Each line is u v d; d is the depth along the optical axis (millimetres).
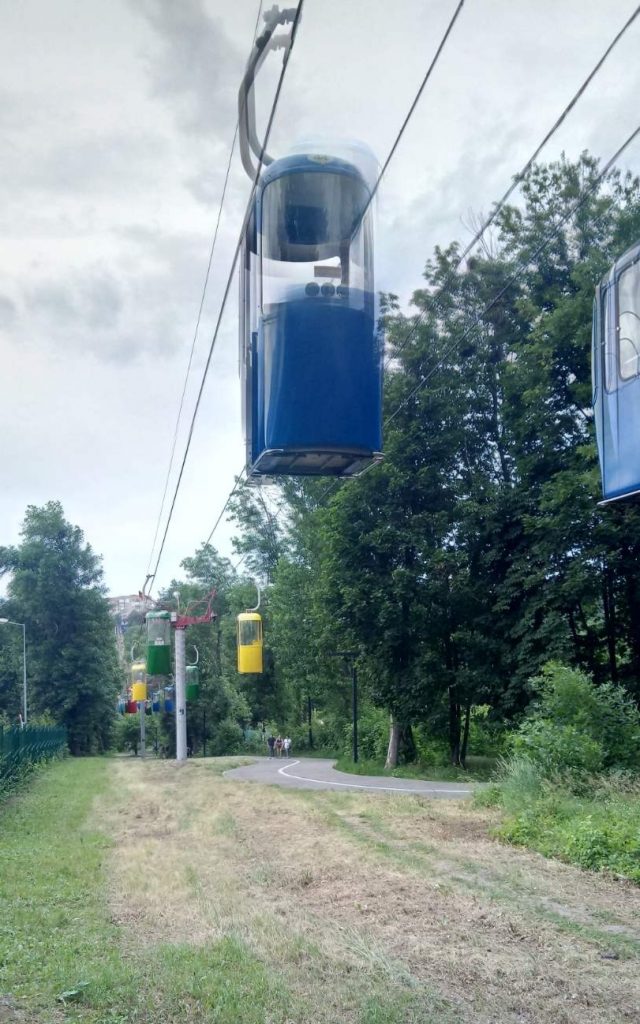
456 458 34250
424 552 32219
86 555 74125
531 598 30203
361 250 8906
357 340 8750
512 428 31312
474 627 32250
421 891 10391
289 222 8820
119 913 9633
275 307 8727
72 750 72750
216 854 13750
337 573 33969
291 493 52531
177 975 7137
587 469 28297
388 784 27422
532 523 29031
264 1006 6504
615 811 13570
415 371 33375
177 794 25141
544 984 7012
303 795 23172
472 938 8328
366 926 8852
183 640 39656
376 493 33750
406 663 34219
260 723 80438
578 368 29984
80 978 7062
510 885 10625
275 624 54656
